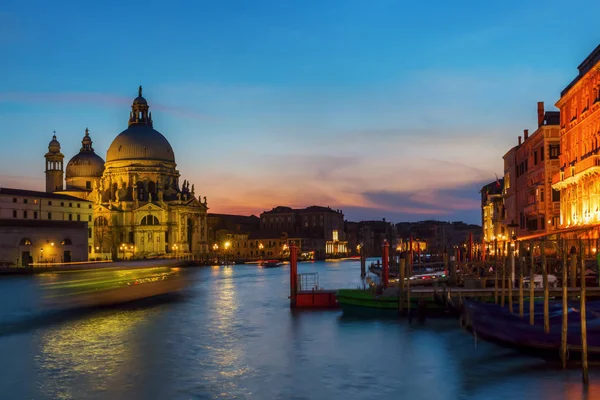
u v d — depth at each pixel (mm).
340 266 197500
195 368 35156
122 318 55781
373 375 33250
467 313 41188
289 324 50688
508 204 110875
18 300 72125
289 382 32031
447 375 32906
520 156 99500
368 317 53375
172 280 112000
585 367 30359
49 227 151000
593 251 61656
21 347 41438
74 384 31875
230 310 61375
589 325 35250
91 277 121188
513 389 29906
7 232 139375
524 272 60625
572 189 71750
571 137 73250
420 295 52781
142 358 37812
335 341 42812
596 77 64250
